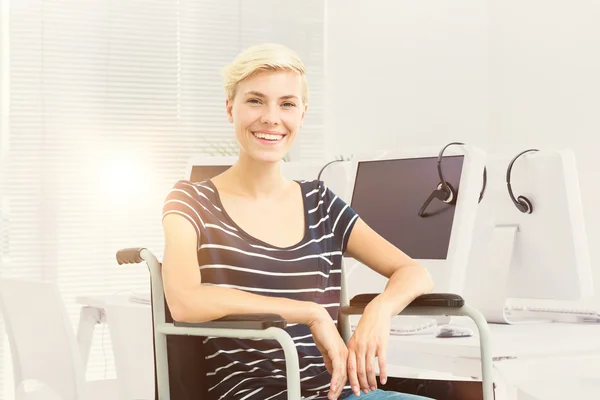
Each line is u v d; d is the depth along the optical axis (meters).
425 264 2.13
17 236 4.86
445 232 2.11
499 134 5.21
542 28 4.90
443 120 5.32
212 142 5.26
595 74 4.53
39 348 2.09
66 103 4.98
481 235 2.31
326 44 5.31
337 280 1.72
